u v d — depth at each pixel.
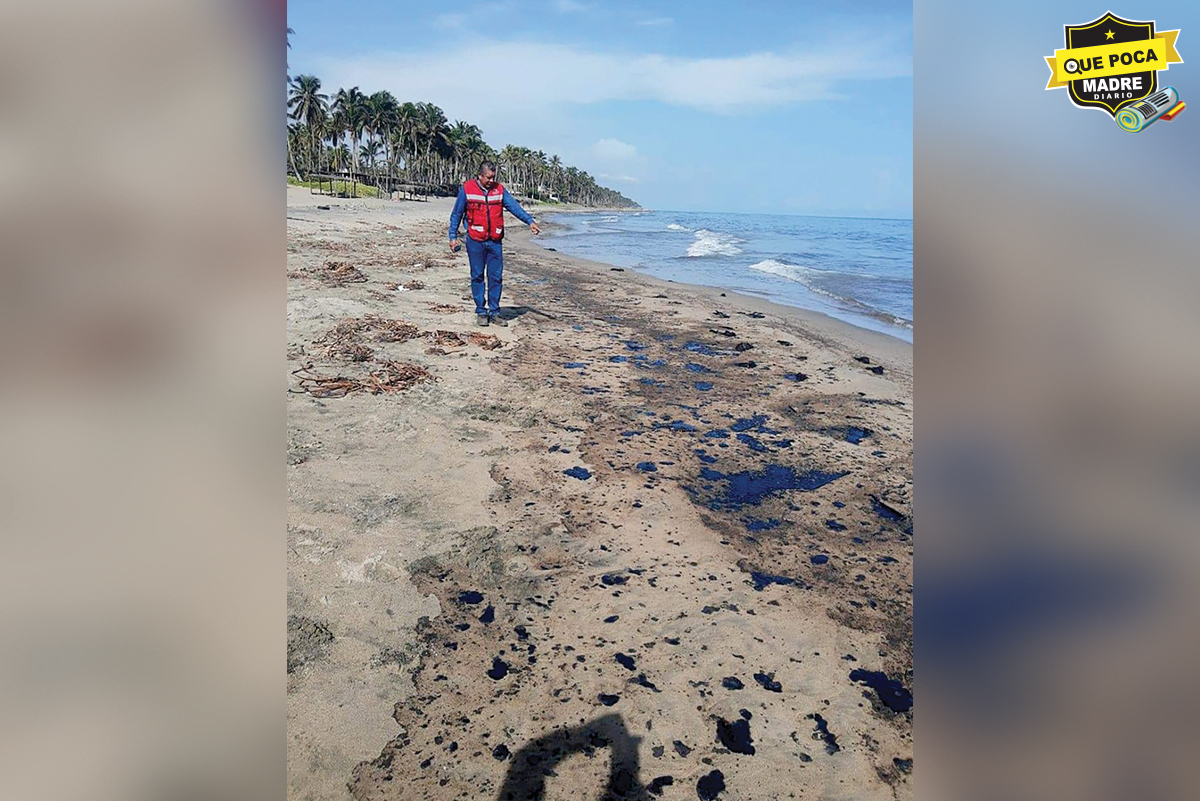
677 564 2.93
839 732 2.04
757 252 24.17
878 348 7.48
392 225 23.98
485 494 3.49
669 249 24.81
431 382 5.27
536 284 11.82
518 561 2.90
